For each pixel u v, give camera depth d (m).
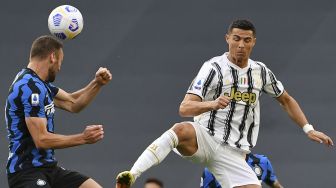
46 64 20.23
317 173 34.09
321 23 36.50
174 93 35.88
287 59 36.22
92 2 37.50
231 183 22.58
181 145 22.25
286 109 24.25
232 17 37.00
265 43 36.53
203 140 22.39
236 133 22.62
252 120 22.88
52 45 20.30
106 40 36.88
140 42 36.78
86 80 36.31
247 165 22.83
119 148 34.97
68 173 21.05
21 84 19.77
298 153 34.31
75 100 22.34
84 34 36.97
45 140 19.30
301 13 36.72
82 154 34.72
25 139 19.92
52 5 37.91
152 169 34.22
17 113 19.80
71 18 22.44
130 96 35.88
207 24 36.78
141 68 36.38
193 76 36.19
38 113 19.58
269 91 23.59
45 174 20.17
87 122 35.34
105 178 34.50
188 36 36.72
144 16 37.06
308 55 36.16
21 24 37.44
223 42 36.66
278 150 34.44
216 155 22.59
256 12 36.88
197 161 22.89
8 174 20.05
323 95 35.47
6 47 37.06
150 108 35.59
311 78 35.78
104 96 35.72
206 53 36.44
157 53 36.53
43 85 19.94
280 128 34.59
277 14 36.91
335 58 35.94
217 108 20.56
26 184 19.78
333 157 34.19
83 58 36.56
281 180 34.16
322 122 35.09
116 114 35.53
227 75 22.34
